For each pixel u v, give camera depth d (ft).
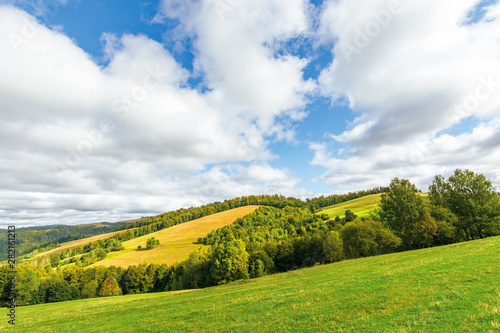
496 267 52.03
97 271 311.88
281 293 69.77
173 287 284.20
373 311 39.75
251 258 275.80
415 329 30.63
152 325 56.03
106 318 73.15
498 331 26.25
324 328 36.83
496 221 184.14
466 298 37.35
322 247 246.27
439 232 191.83
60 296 248.73
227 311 57.57
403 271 68.23
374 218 260.62
